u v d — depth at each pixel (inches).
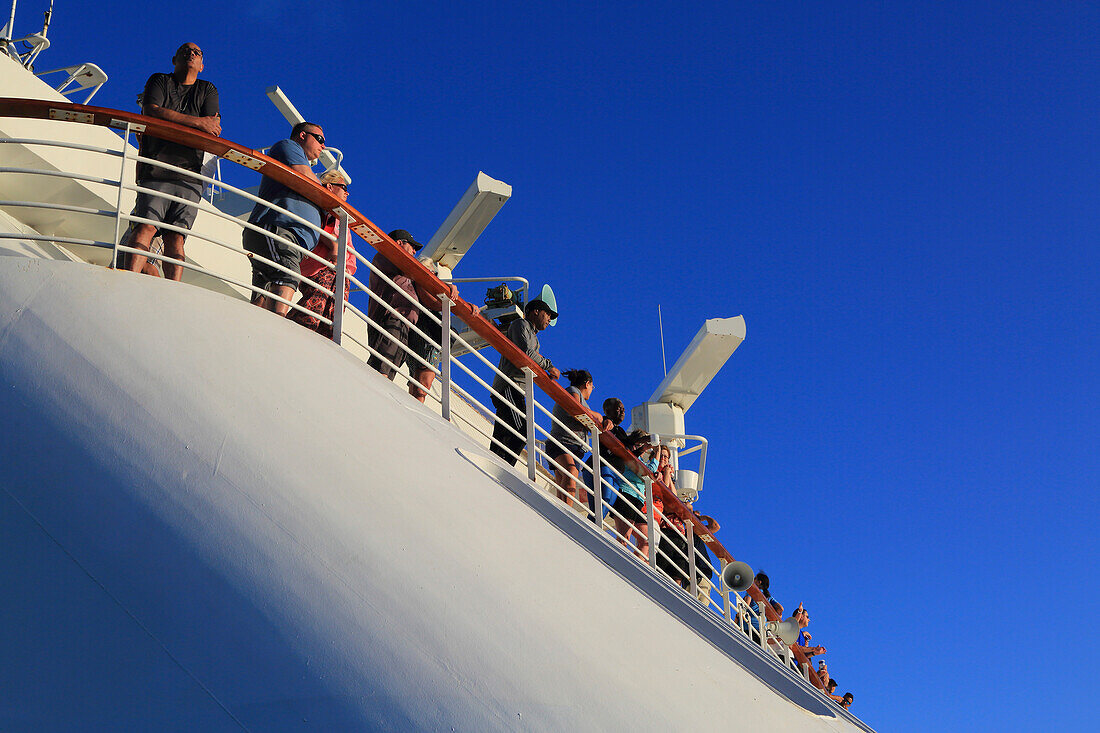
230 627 127.8
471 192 415.2
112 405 145.9
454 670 127.1
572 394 316.2
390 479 150.6
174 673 125.3
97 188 298.4
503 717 124.6
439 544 143.2
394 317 259.6
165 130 189.5
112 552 133.6
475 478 177.3
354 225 213.9
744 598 390.0
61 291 158.9
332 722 121.3
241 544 134.0
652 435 515.5
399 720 121.8
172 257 205.9
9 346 151.4
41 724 123.0
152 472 139.8
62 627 129.0
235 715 122.3
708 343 501.0
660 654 155.2
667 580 269.6
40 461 140.6
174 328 158.4
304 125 246.5
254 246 221.0
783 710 171.3
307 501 139.6
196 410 147.3
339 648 126.3
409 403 197.6
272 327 171.3
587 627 146.9
